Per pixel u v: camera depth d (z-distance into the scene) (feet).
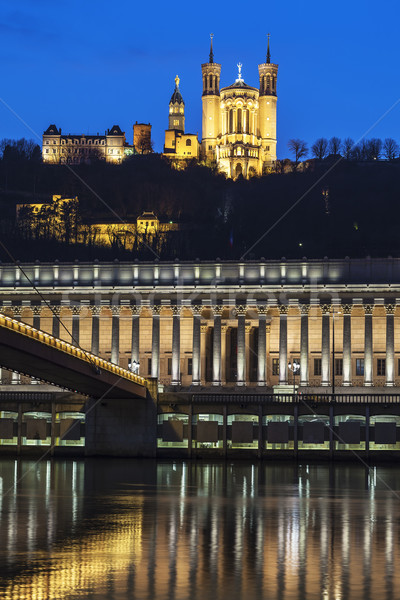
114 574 261.65
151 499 426.92
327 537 324.39
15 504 408.46
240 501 420.77
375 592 244.01
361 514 381.81
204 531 336.29
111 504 409.08
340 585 250.98
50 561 279.28
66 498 429.38
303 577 259.60
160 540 316.60
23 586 246.68
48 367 549.13
